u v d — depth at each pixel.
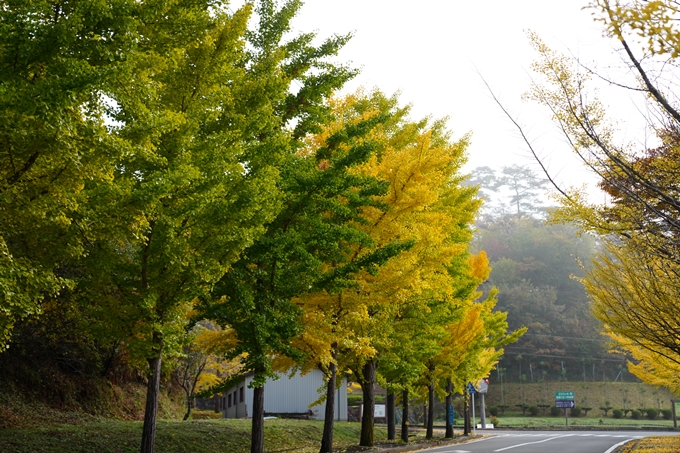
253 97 9.68
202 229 8.48
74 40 5.75
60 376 16.67
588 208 7.30
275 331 10.80
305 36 11.55
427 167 12.32
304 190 10.59
